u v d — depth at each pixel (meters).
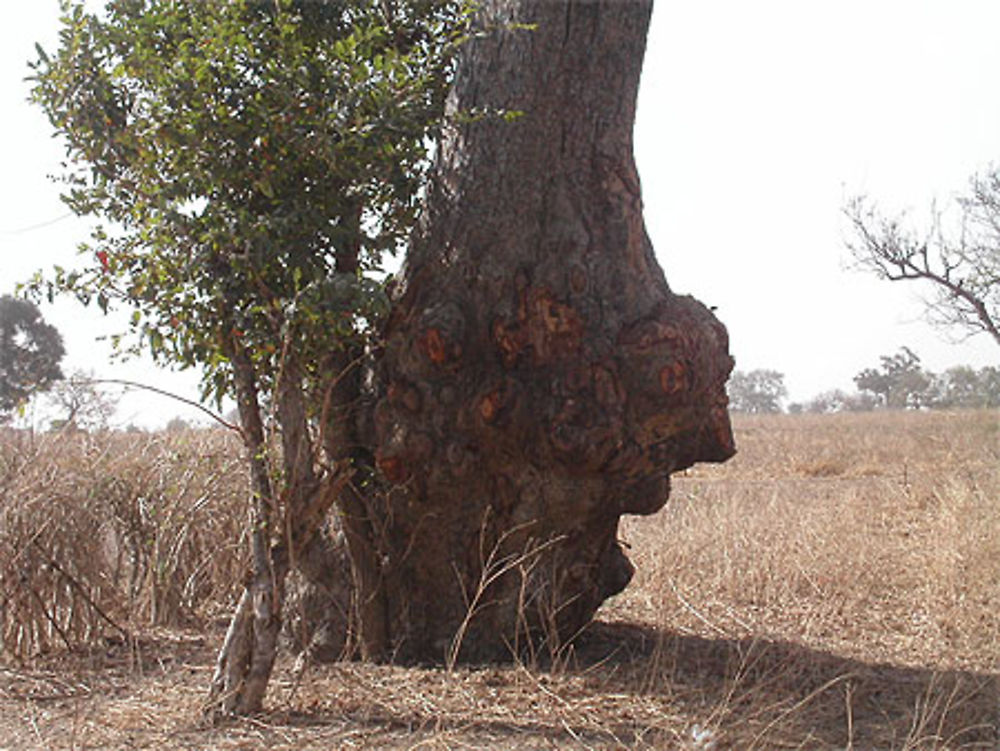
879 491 13.77
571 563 5.76
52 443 6.52
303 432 4.99
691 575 8.00
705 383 5.47
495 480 5.58
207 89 4.70
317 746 4.52
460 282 5.56
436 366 5.43
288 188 5.04
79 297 4.94
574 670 5.62
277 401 4.93
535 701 5.11
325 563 5.86
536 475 5.52
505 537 5.63
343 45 4.86
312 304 4.55
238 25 4.86
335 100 4.84
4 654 6.00
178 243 4.83
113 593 6.62
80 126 4.99
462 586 5.71
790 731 4.71
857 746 4.62
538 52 5.53
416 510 5.62
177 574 7.12
